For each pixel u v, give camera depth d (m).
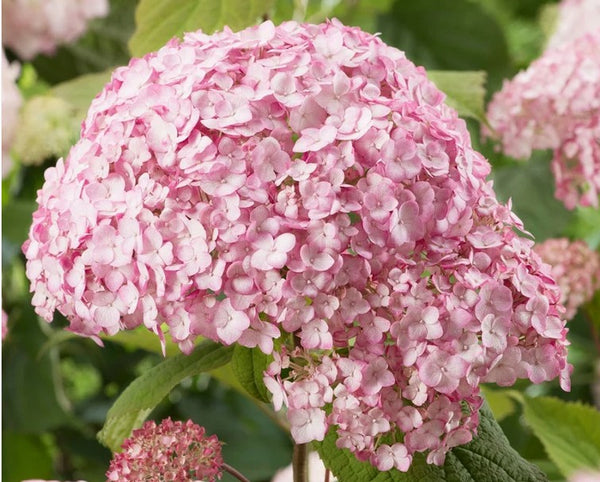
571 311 1.19
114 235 0.78
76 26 1.40
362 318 0.77
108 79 1.13
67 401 1.41
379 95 0.81
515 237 0.81
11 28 1.39
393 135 0.79
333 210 0.76
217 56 0.81
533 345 0.80
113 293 0.79
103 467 1.52
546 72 1.15
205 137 0.78
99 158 0.80
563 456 1.07
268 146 0.78
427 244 0.78
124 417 0.93
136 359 1.53
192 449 0.86
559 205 1.29
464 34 1.37
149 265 0.77
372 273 0.78
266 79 0.79
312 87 0.79
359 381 0.77
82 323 0.81
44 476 1.46
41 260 0.82
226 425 1.47
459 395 0.79
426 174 0.79
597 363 1.44
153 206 0.78
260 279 0.77
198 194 0.78
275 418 0.95
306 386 0.78
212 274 0.77
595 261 1.19
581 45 1.15
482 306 0.78
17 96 1.25
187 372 0.85
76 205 0.79
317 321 0.77
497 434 0.85
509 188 1.30
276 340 0.81
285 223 0.77
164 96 0.80
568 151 1.15
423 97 0.84
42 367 1.41
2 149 1.24
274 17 1.35
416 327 0.77
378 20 1.39
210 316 0.77
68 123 1.25
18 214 1.39
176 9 1.00
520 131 1.16
